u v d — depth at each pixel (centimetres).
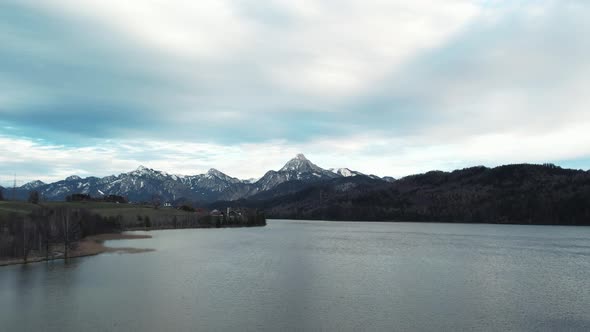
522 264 9606
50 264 8956
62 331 4516
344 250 12325
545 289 6706
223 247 12925
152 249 12138
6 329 4578
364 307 5478
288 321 4875
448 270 8494
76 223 11588
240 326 4697
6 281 7025
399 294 6219
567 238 18000
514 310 5416
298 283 6938
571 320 5016
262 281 7088
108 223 19750
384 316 5100
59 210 12850
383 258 10381
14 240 9762
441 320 4975
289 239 16800
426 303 5712
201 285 6725
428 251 12244
